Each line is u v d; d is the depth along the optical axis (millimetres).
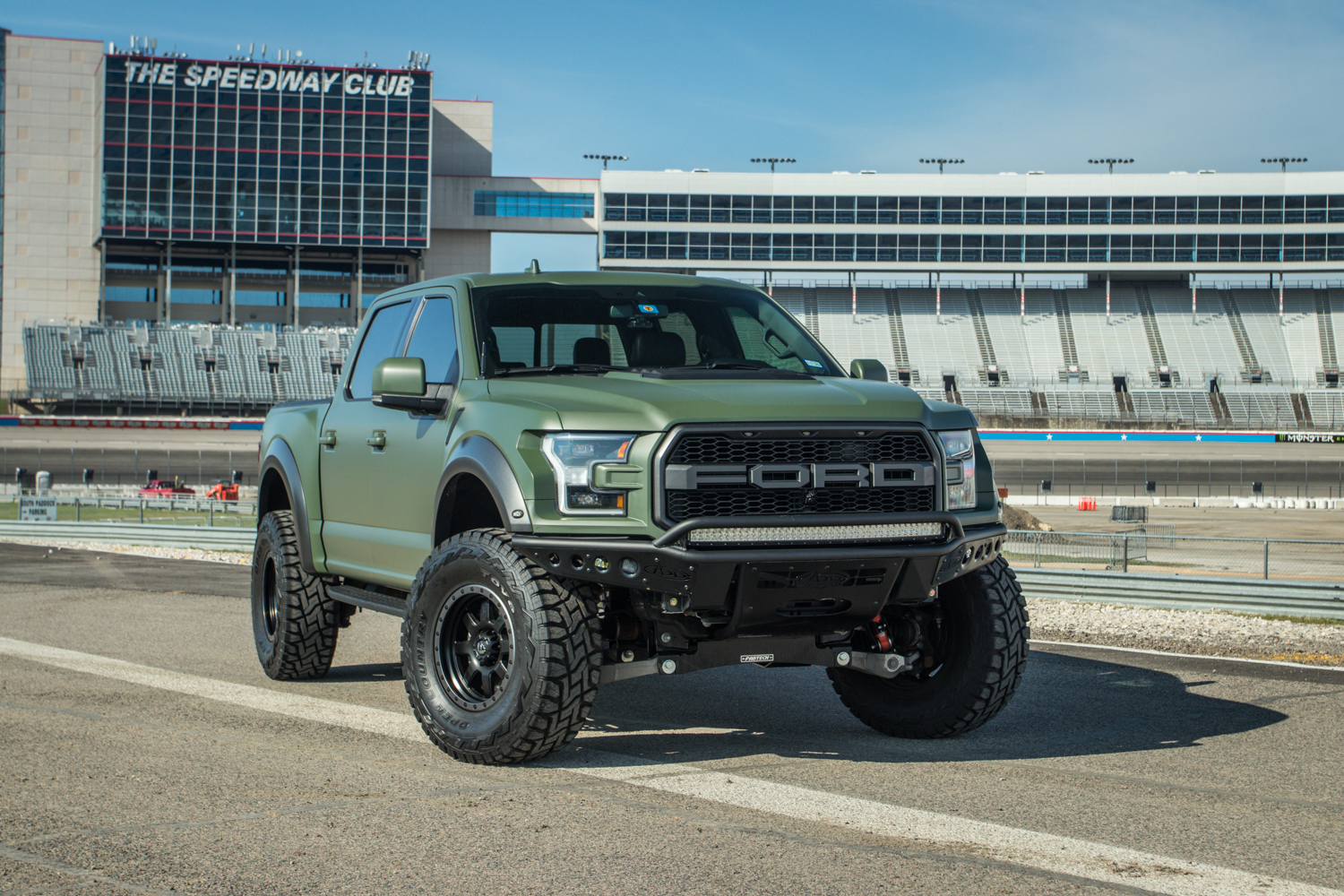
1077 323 96312
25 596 12820
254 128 91750
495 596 4914
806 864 3693
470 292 5930
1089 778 4938
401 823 4105
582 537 4742
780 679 7609
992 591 5531
